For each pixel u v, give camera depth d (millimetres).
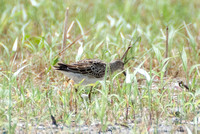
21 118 11539
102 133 10977
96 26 21266
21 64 15805
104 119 11750
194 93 13531
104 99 12078
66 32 17125
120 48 17188
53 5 23266
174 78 16219
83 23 21406
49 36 19656
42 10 23766
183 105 12438
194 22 21672
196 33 20625
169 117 12188
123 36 18281
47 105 12586
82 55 16125
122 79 15828
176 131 11227
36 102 12719
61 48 17188
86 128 11281
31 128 11125
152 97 13312
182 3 27266
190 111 12438
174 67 16984
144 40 19281
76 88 14336
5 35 19594
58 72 15727
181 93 13305
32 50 17953
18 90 13344
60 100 12969
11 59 16984
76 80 14414
